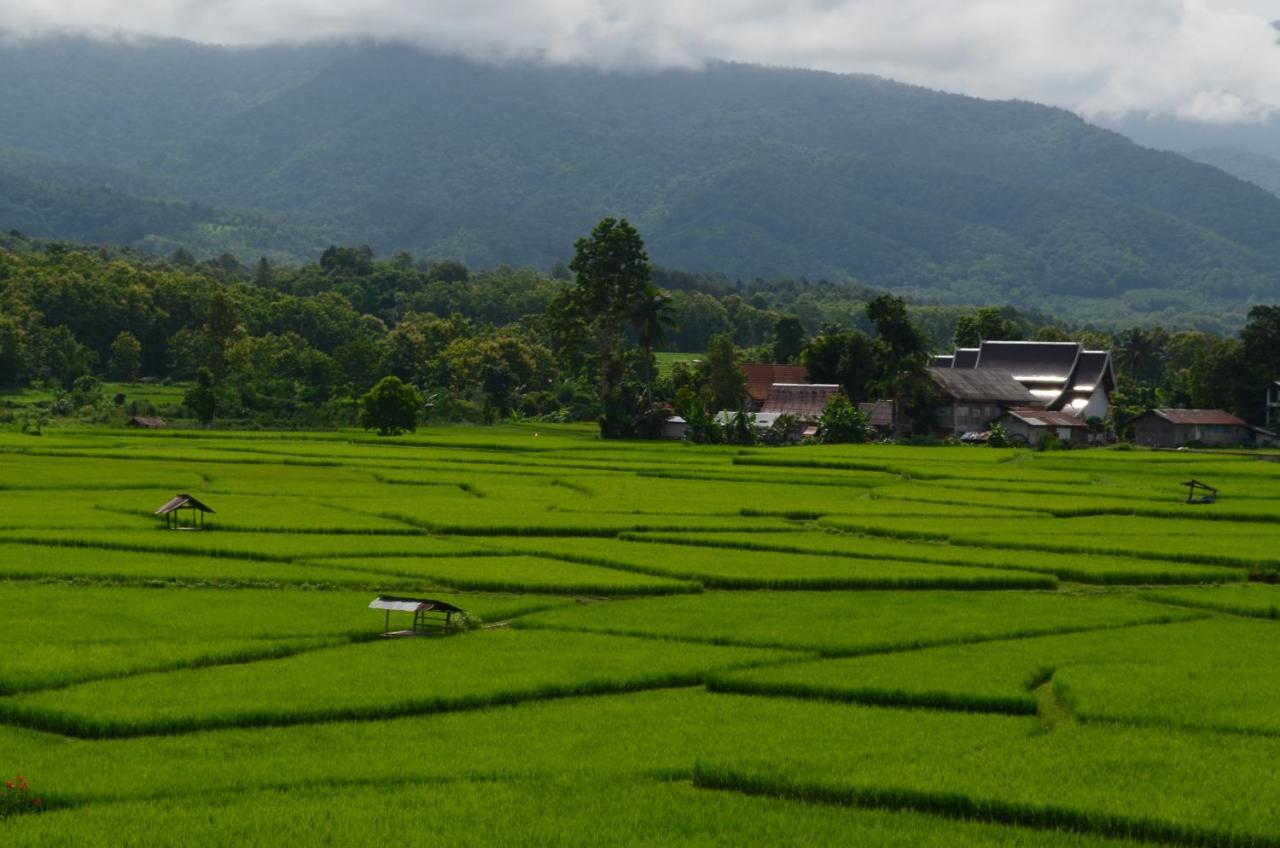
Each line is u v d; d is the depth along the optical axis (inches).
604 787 1167.0
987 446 6427.2
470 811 1099.9
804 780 1185.4
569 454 5027.1
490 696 1445.6
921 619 1908.2
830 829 1083.9
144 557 2332.7
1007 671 1583.4
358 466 4291.3
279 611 1878.7
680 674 1552.7
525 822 1080.2
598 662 1601.9
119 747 1269.7
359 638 1738.4
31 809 1113.4
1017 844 1071.0
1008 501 3499.0
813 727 1359.5
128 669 1521.9
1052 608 2027.6
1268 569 2448.3
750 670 1572.3
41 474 3745.1
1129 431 7027.6
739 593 2155.5
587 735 1317.7
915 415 6978.4
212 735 1310.3
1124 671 1594.5
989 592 2201.0
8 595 1971.0
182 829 1053.2
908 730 1357.0
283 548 2423.7
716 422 6176.2
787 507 3255.4
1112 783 1190.9
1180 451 6058.1
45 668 1503.4
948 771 1215.6
